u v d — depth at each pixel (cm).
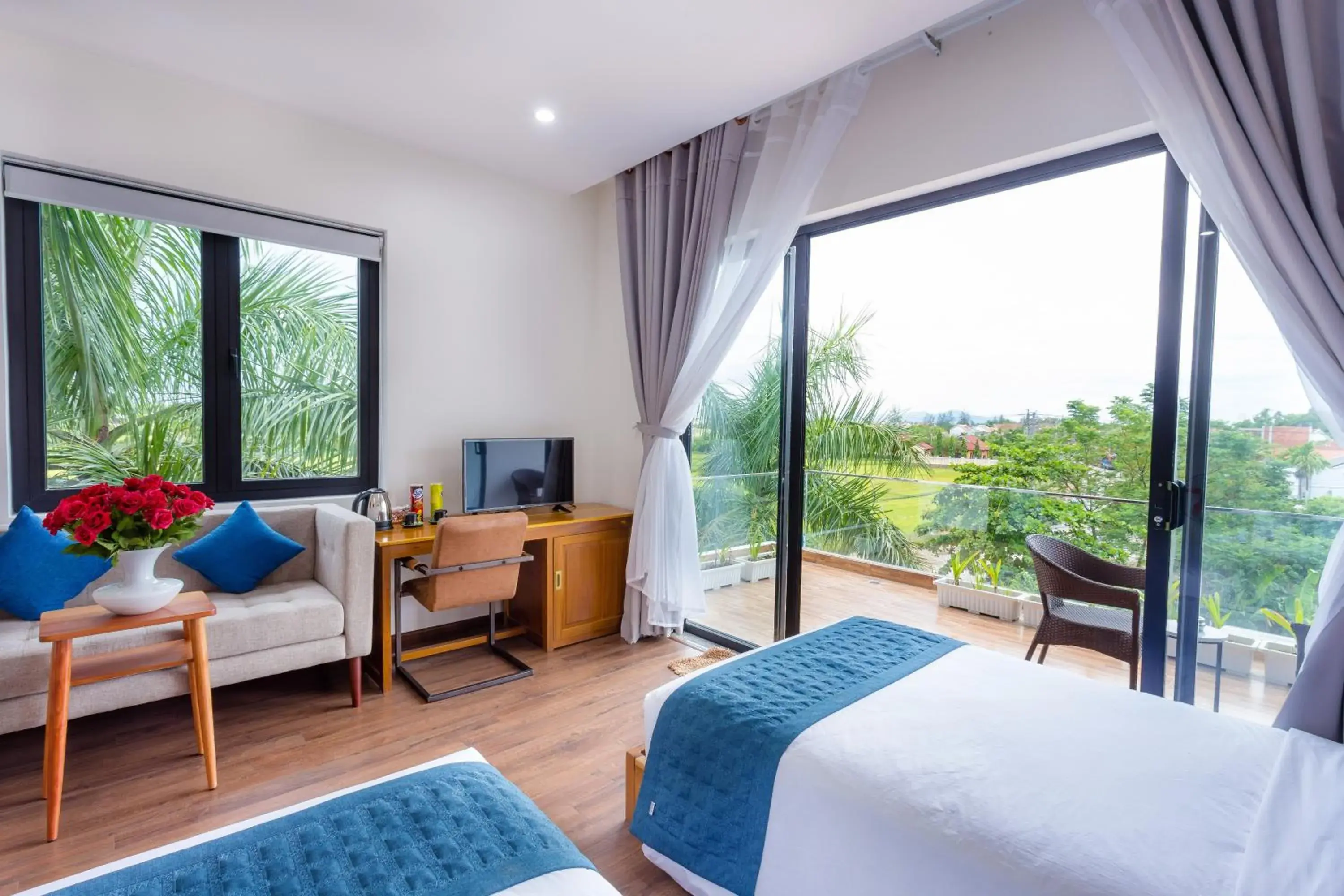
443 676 312
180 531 213
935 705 169
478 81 265
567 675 315
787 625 334
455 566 292
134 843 186
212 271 299
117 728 253
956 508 277
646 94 273
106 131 261
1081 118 217
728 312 310
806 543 329
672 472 350
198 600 221
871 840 128
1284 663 194
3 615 241
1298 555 190
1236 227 175
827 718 162
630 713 275
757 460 347
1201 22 176
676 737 172
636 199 367
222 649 239
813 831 137
